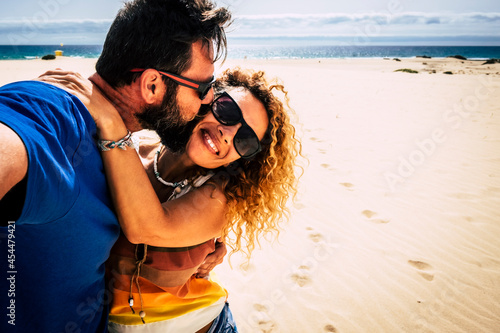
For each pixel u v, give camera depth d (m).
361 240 3.50
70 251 0.89
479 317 2.64
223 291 1.55
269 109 1.47
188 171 1.43
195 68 1.12
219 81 1.52
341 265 3.14
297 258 3.22
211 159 1.39
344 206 4.11
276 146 1.54
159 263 1.24
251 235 1.58
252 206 1.52
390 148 6.18
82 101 0.93
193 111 1.21
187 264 1.30
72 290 0.97
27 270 0.86
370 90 13.36
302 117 8.41
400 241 3.50
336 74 20.09
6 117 0.66
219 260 1.56
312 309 2.67
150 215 1.12
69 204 0.81
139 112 1.11
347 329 2.52
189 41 1.06
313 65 30.25
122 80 1.05
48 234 0.82
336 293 2.83
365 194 4.41
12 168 0.60
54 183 0.74
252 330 2.47
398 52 83.06
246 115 1.41
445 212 4.04
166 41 1.03
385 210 4.05
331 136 6.83
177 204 1.30
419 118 8.58
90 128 0.93
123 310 1.28
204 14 1.07
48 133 0.73
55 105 0.81
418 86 14.74
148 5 1.02
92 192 0.94
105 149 0.99
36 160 0.66
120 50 1.03
